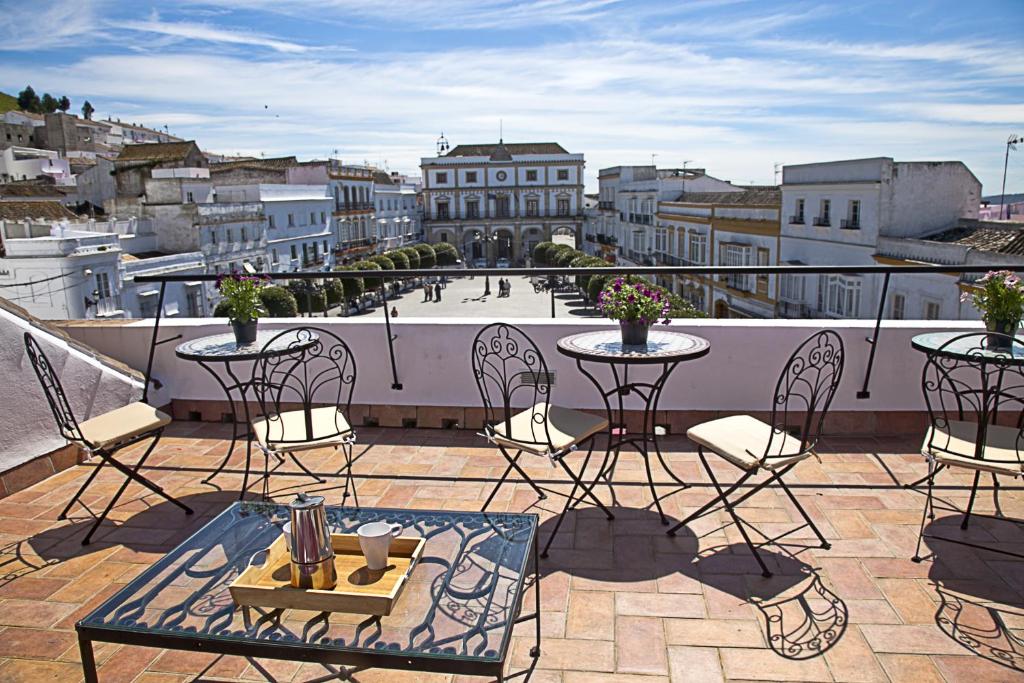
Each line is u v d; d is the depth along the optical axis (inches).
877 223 777.6
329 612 78.9
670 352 129.6
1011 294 129.6
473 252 2477.9
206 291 1055.0
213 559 90.4
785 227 973.2
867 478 149.9
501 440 130.2
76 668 96.5
